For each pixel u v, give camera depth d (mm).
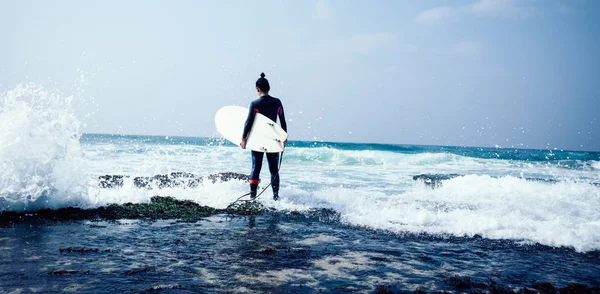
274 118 5566
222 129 5844
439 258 2943
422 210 4859
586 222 4363
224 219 4312
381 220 4328
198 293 2080
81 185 4605
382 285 2299
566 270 2715
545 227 4016
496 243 3469
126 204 4812
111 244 3070
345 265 2699
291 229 3883
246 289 2166
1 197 4031
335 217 4559
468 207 5328
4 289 2047
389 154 18906
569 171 16422
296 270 2559
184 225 3934
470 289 2277
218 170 10828
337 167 14547
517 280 2475
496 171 15047
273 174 5582
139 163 12117
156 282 2229
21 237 3189
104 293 2029
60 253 2764
